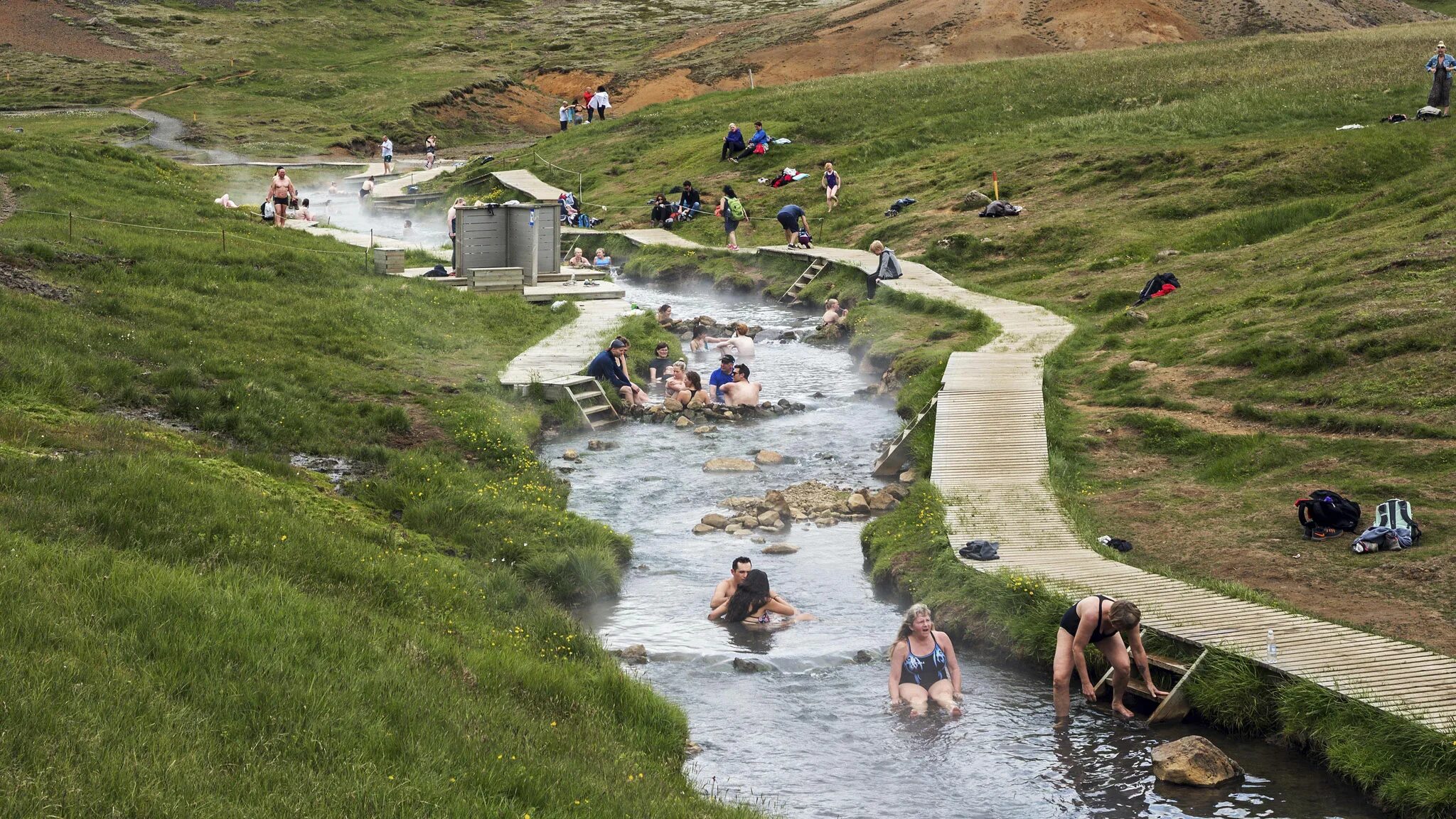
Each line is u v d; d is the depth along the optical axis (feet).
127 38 310.65
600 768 31.96
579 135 197.47
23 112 239.30
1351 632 40.14
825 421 78.64
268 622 34.55
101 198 112.37
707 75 249.55
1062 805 33.71
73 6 328.29
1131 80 168.96
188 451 54.80
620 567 53.42
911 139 159.84
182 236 101.65
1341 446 58.39
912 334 92.84
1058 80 175.11
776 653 44.21
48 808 22.36
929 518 53.72
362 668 33.86
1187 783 34.37
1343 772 34.01
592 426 76.18
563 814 27.61
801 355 97.86
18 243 83.15
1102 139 141.69
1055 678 39.50
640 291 127.75
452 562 49.26
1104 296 96.43
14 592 32.17
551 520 55.67
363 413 67.51
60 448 49.85
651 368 88.43
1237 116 140.15
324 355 78.02
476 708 33.09
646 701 37.96
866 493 62.49
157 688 28.99
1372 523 49.83
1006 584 45.39
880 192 143.64
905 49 234.38
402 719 30.81
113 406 60.59
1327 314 74.49
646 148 181.57
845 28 254.27
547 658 40.93
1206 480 58.80
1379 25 237.86
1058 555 49.14
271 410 64.18
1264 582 46.03
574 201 155.63
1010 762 36.19
